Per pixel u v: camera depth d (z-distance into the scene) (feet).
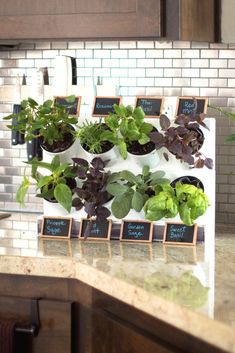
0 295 6.01
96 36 6.75
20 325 5.91
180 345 4.72
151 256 5.97
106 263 5.65
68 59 8.08
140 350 5.08
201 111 6.73
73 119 6.70
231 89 7.76
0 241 6.59
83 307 5.80
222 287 4.89
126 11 6.60
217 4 7.16
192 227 6.47
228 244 6.57
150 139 6.39
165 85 7.97
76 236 6.72
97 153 6.60
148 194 6.56
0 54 8.54
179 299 4.56
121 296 5.06
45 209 6.81
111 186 6.49
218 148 7.82
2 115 8.57
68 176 6.64
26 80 8.45
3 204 8.62
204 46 7.77
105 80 8.17
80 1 6.76
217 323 4.06
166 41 7.22
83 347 5.83
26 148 8.30
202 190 6.56
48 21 6.91
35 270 5.86
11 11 7.05
